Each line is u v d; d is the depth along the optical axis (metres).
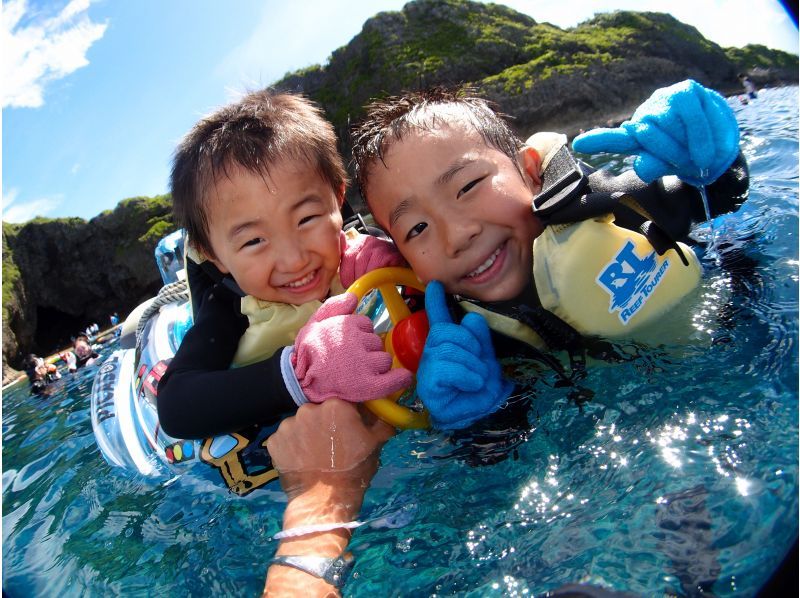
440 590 0.37
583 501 0.40
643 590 0.31
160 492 0.63
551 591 0.33
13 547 0.66
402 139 0.56
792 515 0.31
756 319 0.51
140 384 0.79
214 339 0.61
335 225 0.63
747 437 0.38
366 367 0.50
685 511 0.35
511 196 0.54
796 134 1.15
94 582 0.52
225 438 0.61
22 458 1.07
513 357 0.60
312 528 0.43
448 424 0.52
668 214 0.53
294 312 0.61
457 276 0.55
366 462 0.50
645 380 0.49
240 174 0.58
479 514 0.42
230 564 0.46
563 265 0.54
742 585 0.29
